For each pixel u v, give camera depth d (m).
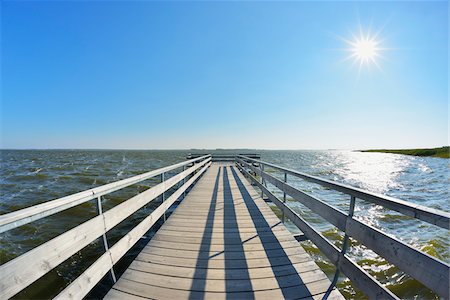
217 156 18.36
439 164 42.56
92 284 1.75
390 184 17.97
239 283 2.12
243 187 7.04
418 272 1.24
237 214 4.25
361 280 1.69
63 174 22.52
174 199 4.35
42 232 7.32
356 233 1.80
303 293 1.99
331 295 1.97
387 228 7.82
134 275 2.23
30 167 31.41
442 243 6.51
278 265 2.44
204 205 4.90
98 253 5.64
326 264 4.99
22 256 1.23
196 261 2.50
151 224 3.06
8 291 1.14
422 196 13.42
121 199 11.17
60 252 1.47
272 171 26.02
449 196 13.29
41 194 13.50
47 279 4.68
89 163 40.06
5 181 18.12
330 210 2.22
